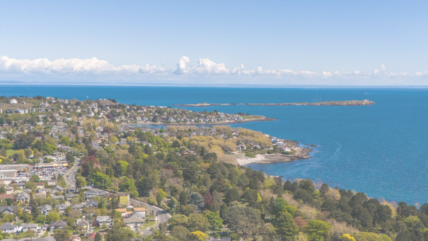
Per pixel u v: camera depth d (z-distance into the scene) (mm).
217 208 174500
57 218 153625
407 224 166125
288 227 145875
